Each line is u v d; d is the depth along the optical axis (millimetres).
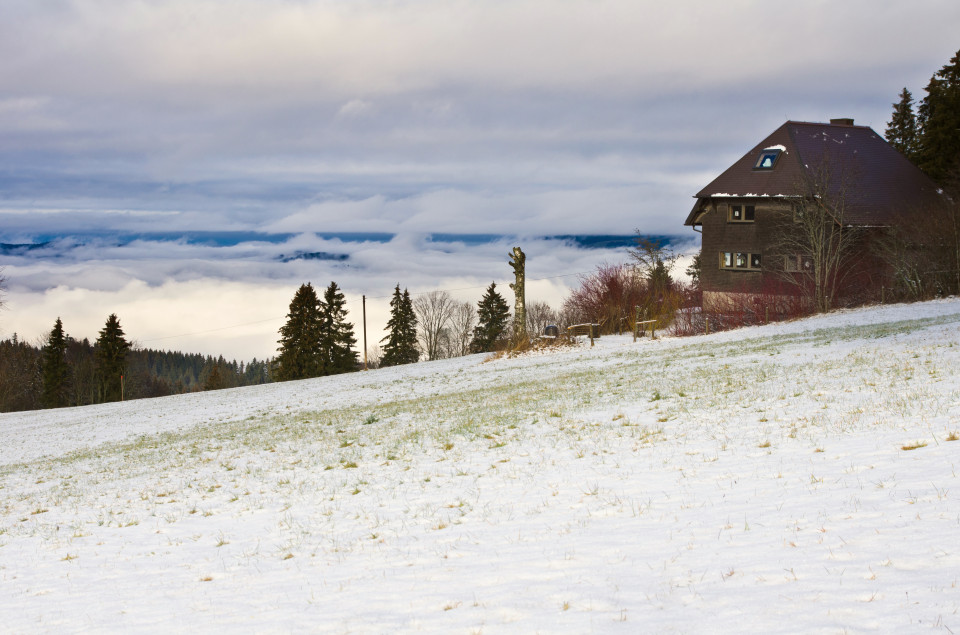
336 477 14039
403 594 7453
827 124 51656
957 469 8523
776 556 6953
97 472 20250
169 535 11633
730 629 5637
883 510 7660
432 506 10914
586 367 30125
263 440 20781
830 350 21969
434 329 103875
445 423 18609
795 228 46094
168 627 7508
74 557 11047
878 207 45656
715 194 50812
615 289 54719
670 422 14344
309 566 9000
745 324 44656
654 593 6535
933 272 39781
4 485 20297
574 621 6160
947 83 52312
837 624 5438
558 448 13523
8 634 7938
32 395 95188
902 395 13383
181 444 23297
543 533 8836
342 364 86250
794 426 12273
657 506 9219
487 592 7145
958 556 6227
